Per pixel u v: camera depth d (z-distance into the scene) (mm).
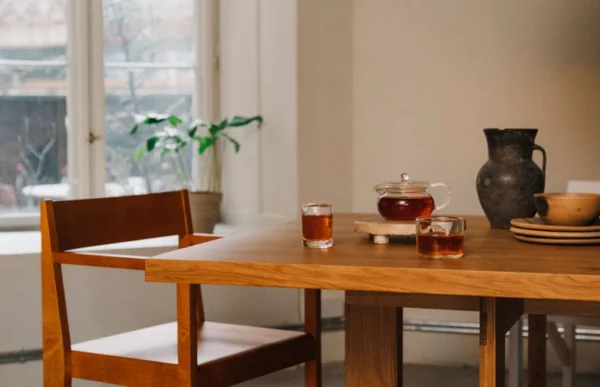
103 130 4332
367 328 2305
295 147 4090
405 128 4246
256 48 4293
